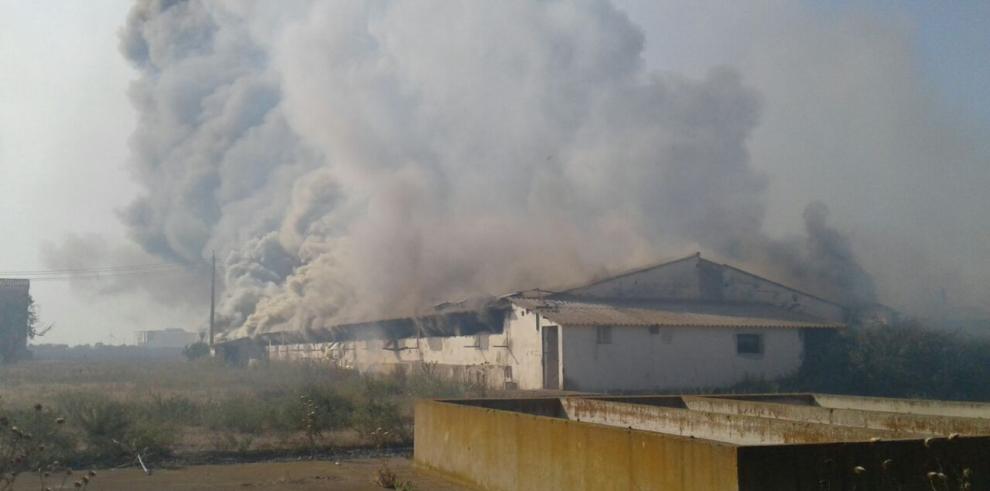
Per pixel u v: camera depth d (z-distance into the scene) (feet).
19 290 199.11
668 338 91.71
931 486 22.77
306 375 103.09
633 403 40.60
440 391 76.23
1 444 40.42
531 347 90.84
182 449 47.80
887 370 94.32
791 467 21.65
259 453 47.26
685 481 22.89
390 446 50.52
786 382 94.27
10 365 158.71
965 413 35.58
